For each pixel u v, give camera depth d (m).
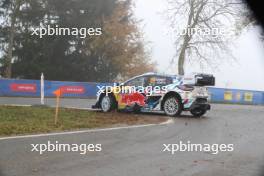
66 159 7.02
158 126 11.45
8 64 34.41
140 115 14.24
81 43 42.28
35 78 42.41
